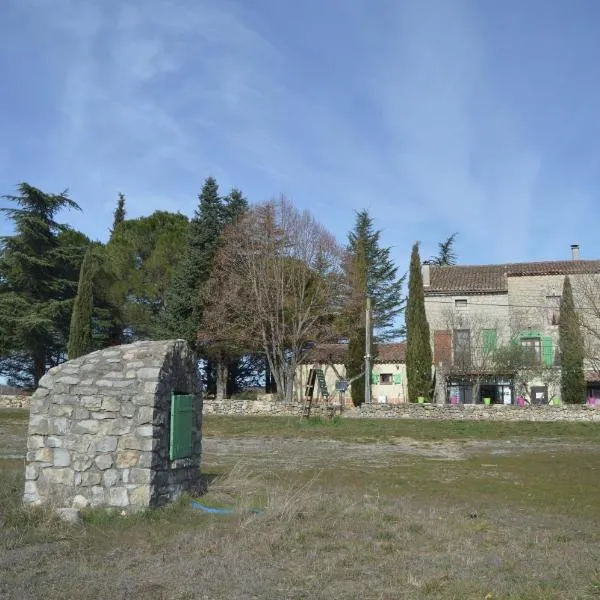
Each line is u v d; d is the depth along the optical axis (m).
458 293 40.97
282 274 35.69
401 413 31.38
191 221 41.25
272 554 7.78
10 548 7.75
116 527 9.06
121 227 46.44
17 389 45.44
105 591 6.26
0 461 15.55
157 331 39.00
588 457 20.81
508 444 24.64
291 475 15.60
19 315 38.22
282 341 36.09
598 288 36.28
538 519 10.84
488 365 37.31
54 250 40.47
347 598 6.20
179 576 6.78
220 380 40.69
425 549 8.30
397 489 14.03
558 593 6.32
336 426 28.77
